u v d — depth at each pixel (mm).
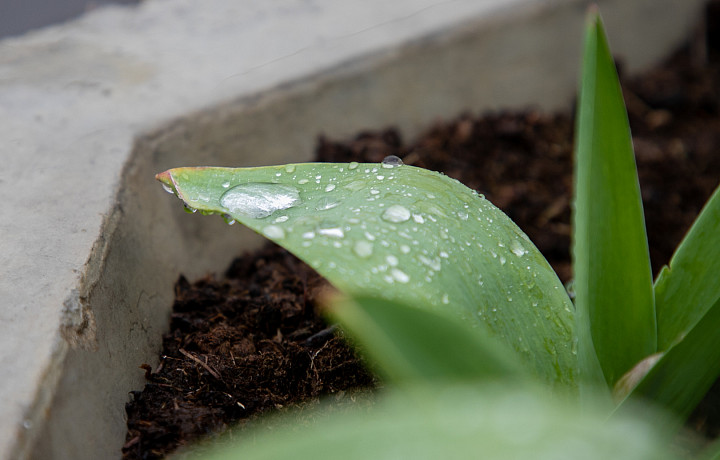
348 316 293
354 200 340
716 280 359
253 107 497
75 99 494
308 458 213
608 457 194
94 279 380
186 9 654
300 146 520
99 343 369
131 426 369
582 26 681
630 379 357
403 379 296
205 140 481
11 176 429
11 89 504
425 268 323
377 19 617
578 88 704
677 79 754
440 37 587
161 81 513
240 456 217
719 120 710
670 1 763
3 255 382
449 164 580
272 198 342
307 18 627
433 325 296
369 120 563
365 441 212
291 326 427
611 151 349
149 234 432
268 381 393
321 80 521
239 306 437
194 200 335
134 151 448
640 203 351
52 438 333
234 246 485
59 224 399
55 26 625
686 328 362
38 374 338
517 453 194
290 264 479
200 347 406
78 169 433
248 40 584
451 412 213
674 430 356
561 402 340
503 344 331
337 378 396
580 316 343
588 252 350
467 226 344
